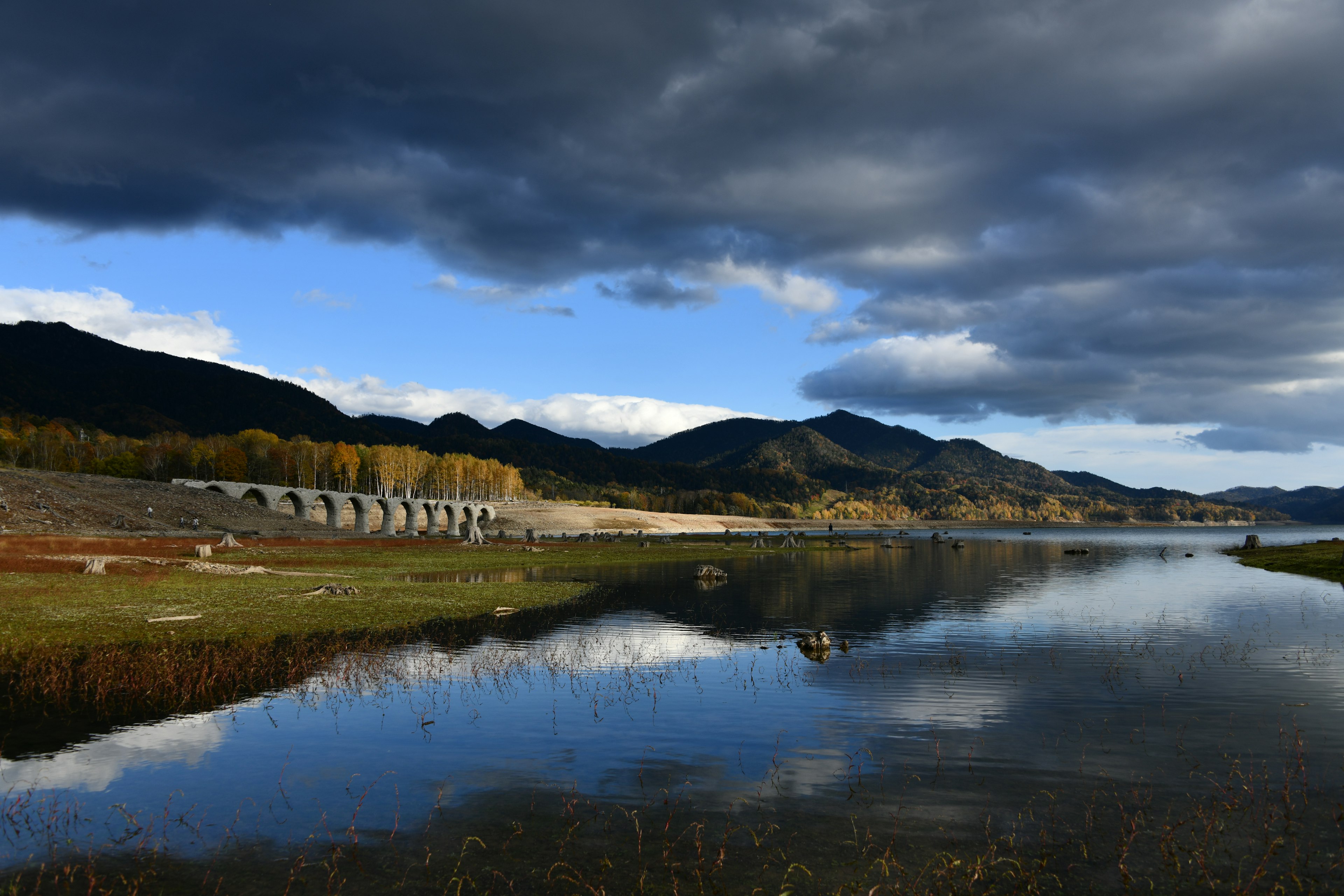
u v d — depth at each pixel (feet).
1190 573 241.76
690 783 50.98
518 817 45.32
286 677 80.53
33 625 102.27
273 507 433.07
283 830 43.16
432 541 391.24
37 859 39.32
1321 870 38.29
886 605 152.97
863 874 38.19
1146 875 37.81
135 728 62.08
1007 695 74.79
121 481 355.15
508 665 88.28
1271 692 75.92
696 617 133.90
